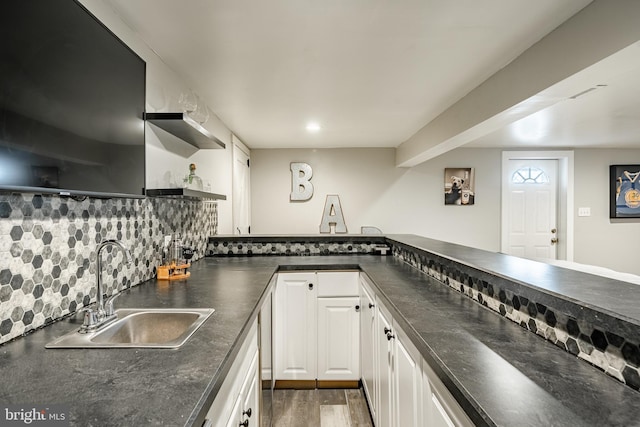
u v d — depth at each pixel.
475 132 2.76
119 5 1.50
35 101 1.00
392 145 4.82
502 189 5.06
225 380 0.97
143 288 1.75
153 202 1.96
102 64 1.34
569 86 1.75
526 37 1.81
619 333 0.81
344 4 1.51
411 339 1.18
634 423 0.66
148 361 0.92
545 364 0.91
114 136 1.43
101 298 1.25
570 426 0.65
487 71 2.25
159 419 0.67
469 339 1.08
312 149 4.98
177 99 2.25
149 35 1.76
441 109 3.08
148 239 1.91
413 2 1.49
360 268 2.42
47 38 1.05
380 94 2.69
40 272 1.14
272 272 2.22
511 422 0.66
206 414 0.77
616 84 2.42
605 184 5.04
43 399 0.74
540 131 3.98
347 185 4.99
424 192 5.04
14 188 0.93
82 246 1.35
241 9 1.54
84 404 0.72
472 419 0.73
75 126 1.18
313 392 2.45
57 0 1.09
